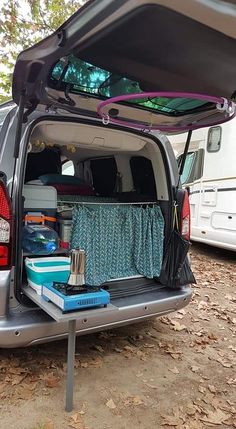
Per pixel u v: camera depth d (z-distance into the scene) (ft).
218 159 19.79
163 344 10.30
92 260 8.83
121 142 9.63
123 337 10.63
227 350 10.23
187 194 10.18
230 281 16.97
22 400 7.46
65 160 13.93
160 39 5.45
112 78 7.09
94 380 8.34
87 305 6.83
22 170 7.58
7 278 7.29
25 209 8.64
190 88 7.12
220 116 8.82
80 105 8.05
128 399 7.73
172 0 4.52
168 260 9.82
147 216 9.77
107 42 5.58
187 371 9.01
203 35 5.26
